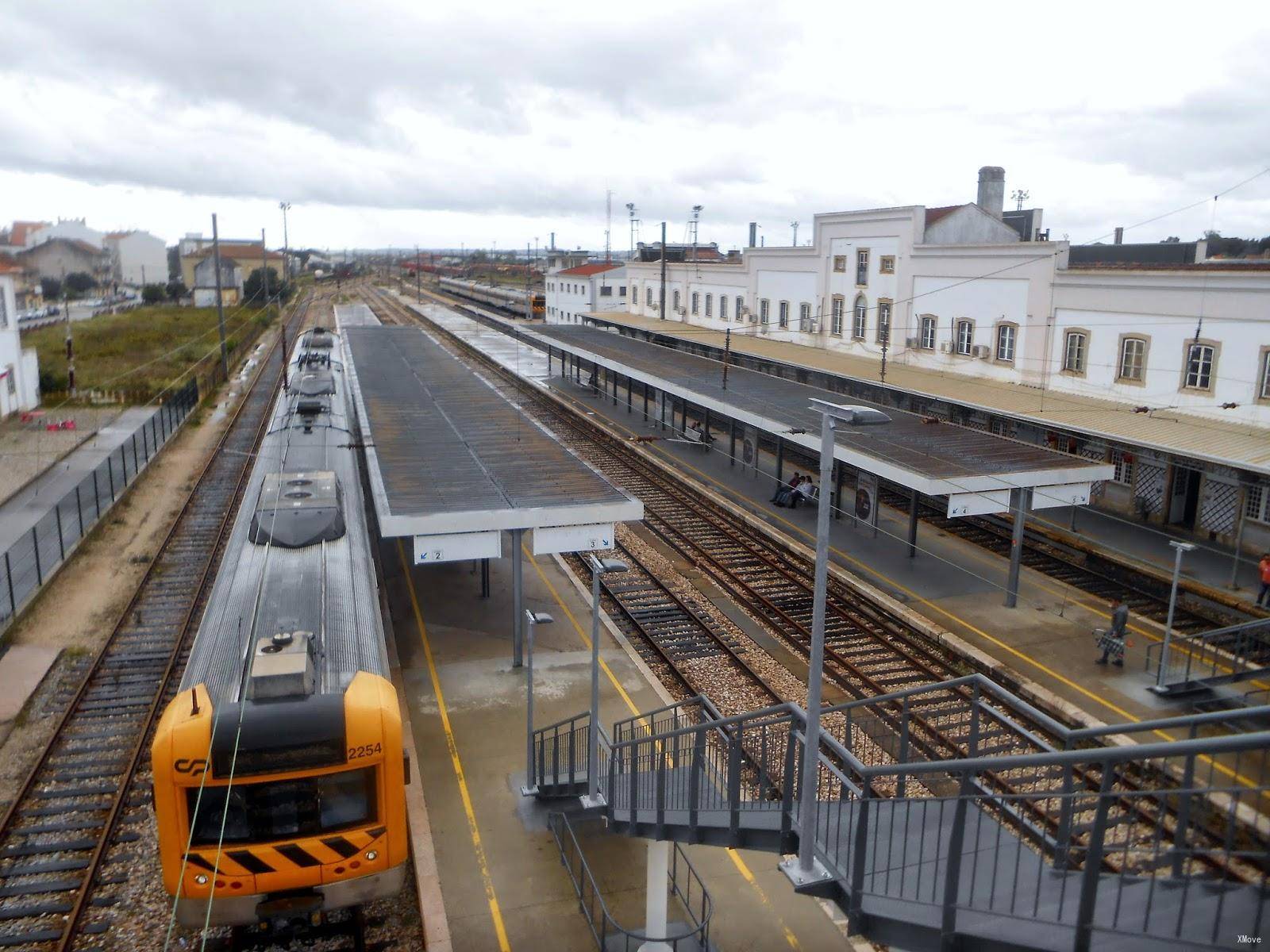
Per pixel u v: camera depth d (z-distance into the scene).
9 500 27.56
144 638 18.64
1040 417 23.70
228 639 11.20
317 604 12.20
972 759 6.32
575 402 47.16
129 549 24.11
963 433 24.52
